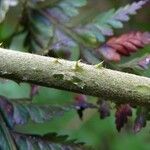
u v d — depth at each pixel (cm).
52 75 21
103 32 28
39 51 28
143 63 26
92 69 21
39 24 30
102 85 21
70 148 25
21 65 21
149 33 27
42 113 25
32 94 26
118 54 27
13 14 32
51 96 39
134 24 38
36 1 30
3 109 25
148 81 22
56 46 27
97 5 38
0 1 28
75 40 28
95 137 43
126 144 43
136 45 27
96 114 43
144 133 43
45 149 24
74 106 26
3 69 21
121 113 25
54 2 30
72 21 31
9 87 36
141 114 25
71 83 21
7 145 24
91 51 28
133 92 21
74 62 22
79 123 43
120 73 22
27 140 25
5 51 22
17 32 30
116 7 36
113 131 43
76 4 30
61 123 42
